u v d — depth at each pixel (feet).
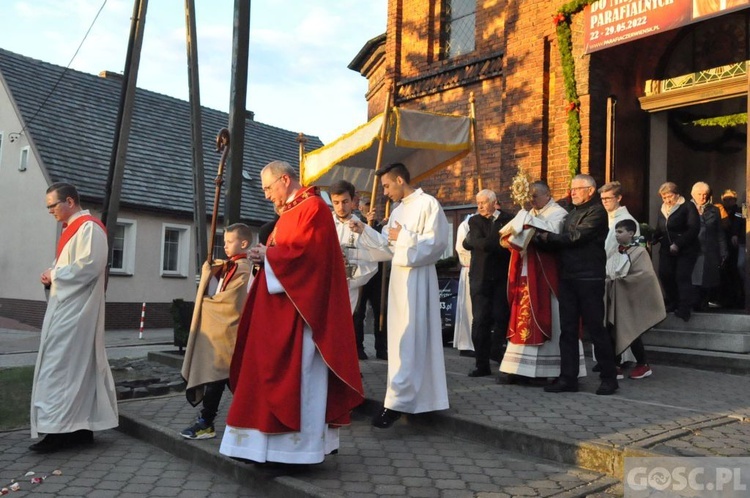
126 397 22.98
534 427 16.07
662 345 27.45
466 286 29.63
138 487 14.99
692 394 19.94
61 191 18.48
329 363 14.29
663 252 28.45
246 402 14.38
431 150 30.27
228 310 17.22
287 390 14.03
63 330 17.62
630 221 22.50
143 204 74.23
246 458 14.14
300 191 15.33
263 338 14.47
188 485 15.16
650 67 32.99
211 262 17.87
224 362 17.10
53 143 73.46
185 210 78.18
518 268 21.67
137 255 74.43
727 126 37.19
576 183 20.24
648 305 22.38
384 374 23.68
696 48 31.86
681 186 35.47
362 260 22.50
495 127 38.11
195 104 30.91
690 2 27.32
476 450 16.24
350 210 22.76
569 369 20.30
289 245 14.64
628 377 23.03
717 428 15.71
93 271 17.93
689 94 31.42
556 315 21.53
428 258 17.63
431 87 42.04
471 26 41.11
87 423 17.89
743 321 26.20
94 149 76.74
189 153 86.79
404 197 18.79
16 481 15.40
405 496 13.04
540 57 33.47
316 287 14.51
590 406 18.20
